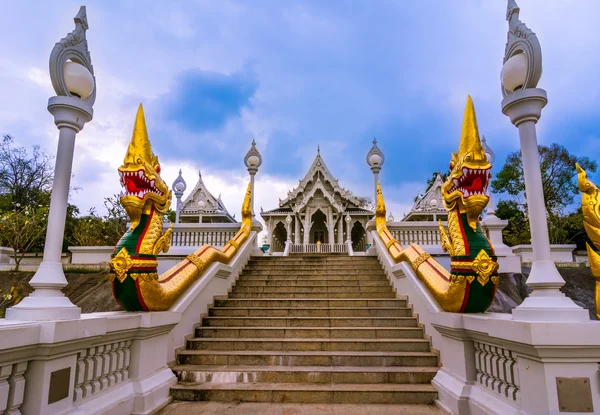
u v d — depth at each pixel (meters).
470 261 4.61
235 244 10.31
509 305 9.36
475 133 4.50
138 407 4.29
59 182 3.61
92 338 3.49
